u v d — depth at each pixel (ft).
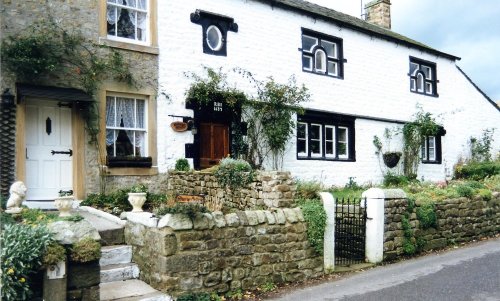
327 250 21.98
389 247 24.80
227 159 27.55
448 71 57.62
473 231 30.81
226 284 18.25
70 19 27.89
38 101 27.12
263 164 37.55
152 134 31.19
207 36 35.14
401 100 50.96
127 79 29.91
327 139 44.09
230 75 36.06
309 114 41.50
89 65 28.45
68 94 26.63
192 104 33.40
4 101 25.16
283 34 40.29
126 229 20.16
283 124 37.58
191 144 33.19
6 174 25.22
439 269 22.48
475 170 53.57
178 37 32.99
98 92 28.81
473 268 22.43
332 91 43.98
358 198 27.78
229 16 36.37
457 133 57.98
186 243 17.26
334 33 44.65
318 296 18.26
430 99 54.65
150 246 17.94
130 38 31.24
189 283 17.19
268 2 39.01
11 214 18.19
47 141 27.32
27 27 26.40
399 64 51.16
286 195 21.86
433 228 27.71
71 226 14.71
